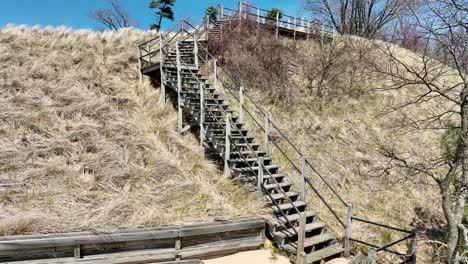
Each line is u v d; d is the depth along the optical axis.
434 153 11.60
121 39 14.27
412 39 8.72
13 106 8.79
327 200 9.16
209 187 8.11
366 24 31.19
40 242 5.35
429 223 9.33
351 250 7.52
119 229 5.97
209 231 6.51
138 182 7.60
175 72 11.54
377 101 14.11
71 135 8.41
